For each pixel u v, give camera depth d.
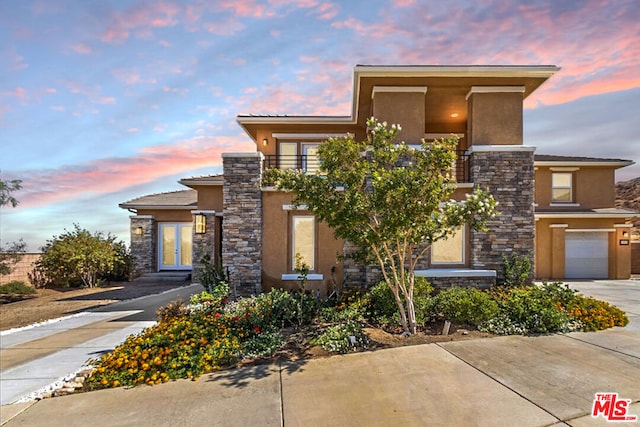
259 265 12.00
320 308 9.70
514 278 11.26
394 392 5.09
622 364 6.00
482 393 4.99
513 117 12.23
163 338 6.68
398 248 8.05
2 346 7.91
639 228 27.61
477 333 7.87
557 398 4.82
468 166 12.34
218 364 6.39
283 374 5.90
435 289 11.37
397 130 8.12
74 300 14.28
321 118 15.93
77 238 18.58
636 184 35.22
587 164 20.70
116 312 11.43
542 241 20.67
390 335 7.88
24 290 16.16
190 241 20.42
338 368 6.05
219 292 10.16
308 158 16.64
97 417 4.74
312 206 7.52
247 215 12.09
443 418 4.37
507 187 11.71
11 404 5.21
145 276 19.62
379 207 7.21
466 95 12.93
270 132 16.80
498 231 11.64
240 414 4.66
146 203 20.23
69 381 6.00
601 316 8.45
